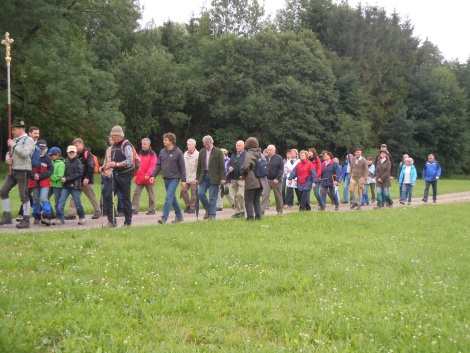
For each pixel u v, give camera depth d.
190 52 64.44
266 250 8.93
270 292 6.65
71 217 14.24
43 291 6.06
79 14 36.62
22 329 4.77
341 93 60.41
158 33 63.62
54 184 13.18
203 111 59.53
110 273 7.04
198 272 7.48
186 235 10.21
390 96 66.31
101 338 4.73
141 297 6.10
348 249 9.51
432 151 70.38
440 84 69.12
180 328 5.18
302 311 5.77
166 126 59.66
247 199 13.15
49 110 37.31
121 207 15.81
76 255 7.90
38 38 33.97
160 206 18.02
